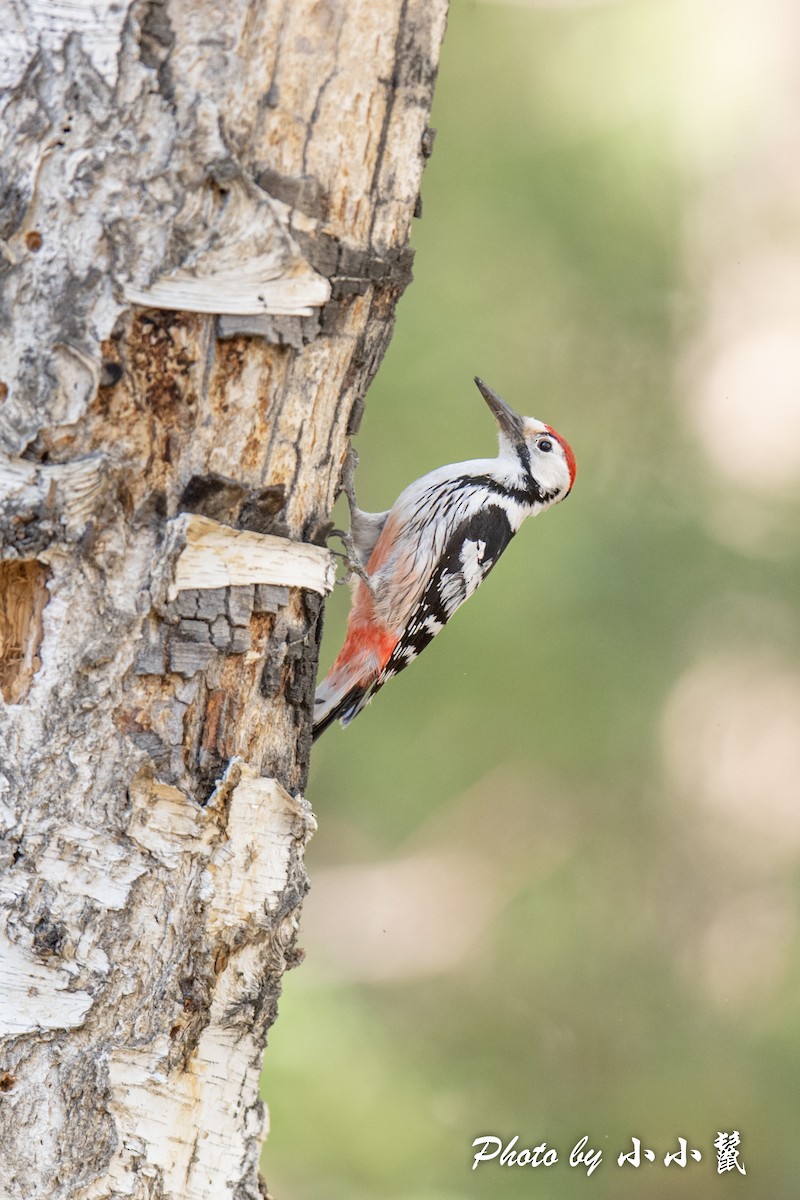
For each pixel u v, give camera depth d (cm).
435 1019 1478
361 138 507
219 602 502
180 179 469
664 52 1500
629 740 1500
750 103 1491
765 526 1517
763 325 1522
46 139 464
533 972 1498
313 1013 1279
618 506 1515
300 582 524
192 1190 515
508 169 1506
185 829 498
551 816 1537
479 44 1537
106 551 481
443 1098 1355
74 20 464
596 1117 1405
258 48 479
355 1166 1184
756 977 1473
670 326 1530
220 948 512
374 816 1588
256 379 498
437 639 1478
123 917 489
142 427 481
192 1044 510
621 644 1487
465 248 1512
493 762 1524
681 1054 1440
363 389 552
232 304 482
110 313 467
